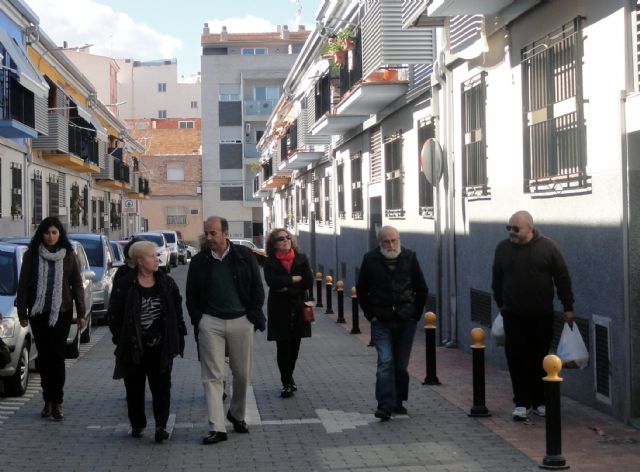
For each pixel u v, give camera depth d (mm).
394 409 9328
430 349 11102
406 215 18297
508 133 11688
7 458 7707
